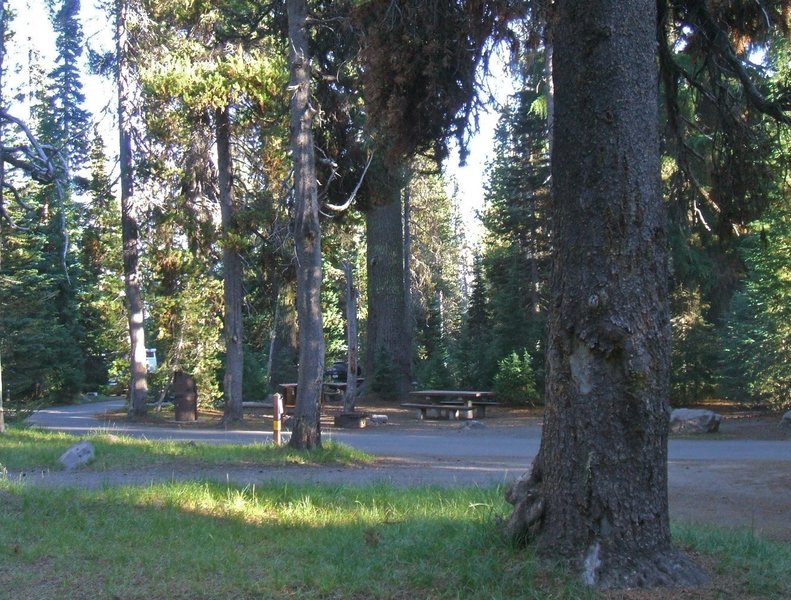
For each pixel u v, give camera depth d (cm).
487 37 811
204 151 2325
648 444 568
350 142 1752
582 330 577
